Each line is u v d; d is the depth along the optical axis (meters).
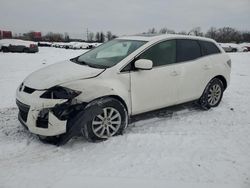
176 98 5.18
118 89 4.29
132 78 4.47
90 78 4.12
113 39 5.64
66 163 3.60
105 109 4.19
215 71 5.82
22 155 3.81
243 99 6.97
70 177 3.26
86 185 3.09
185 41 5.41
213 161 3.65
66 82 3.98
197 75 5.45
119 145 4.12
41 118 3.88
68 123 3.89
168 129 4.78
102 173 3.36
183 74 5.18
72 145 4.11
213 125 5.01
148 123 5.05
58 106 3.82
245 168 3.47
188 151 3.94
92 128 4.10
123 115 4.38
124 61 4.47
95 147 4.06
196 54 5.55
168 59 5.04
